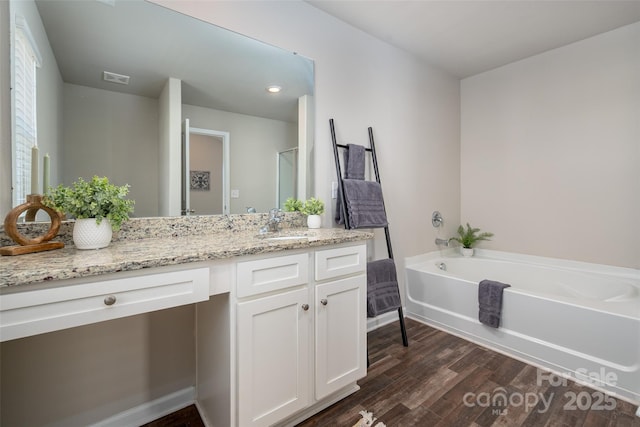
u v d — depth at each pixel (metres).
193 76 1.60
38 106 1.20
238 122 1.76
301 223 2.03
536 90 2.80
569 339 1.79
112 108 1.37
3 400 1.15
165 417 1.47
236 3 1.72
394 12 2.14
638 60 2.28
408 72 2.74
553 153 2.71
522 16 2.20
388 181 2.60
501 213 3.06
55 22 1.24
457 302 2.36
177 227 1.55
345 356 1.54
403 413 1.48
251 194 1.81
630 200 2.33
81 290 0.87
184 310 1.54
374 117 2.47
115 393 1.37
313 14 2.07
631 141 2.32
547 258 2.76
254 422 1.20
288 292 1.31
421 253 2.91
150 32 1.46
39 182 1.20
